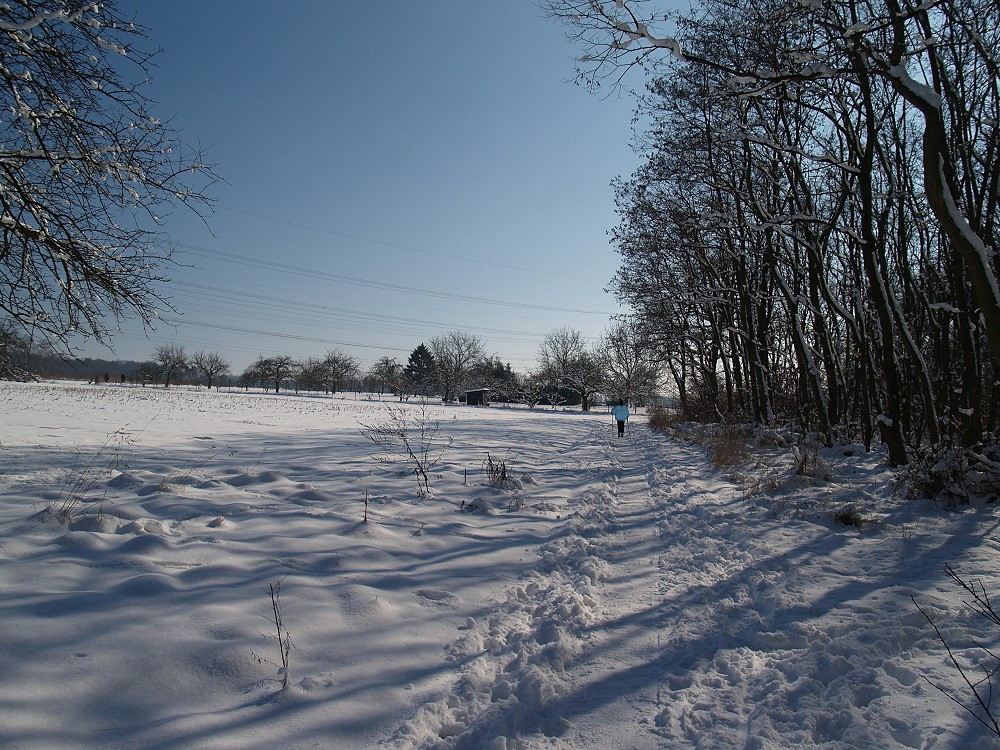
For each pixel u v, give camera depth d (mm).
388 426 17469
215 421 20656
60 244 8078
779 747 2633
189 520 5727
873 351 14641
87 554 4500
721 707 3076
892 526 6516
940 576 4812
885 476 9383
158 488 6844
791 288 17891
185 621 3582
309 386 90500
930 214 12609
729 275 22250
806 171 13750
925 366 10062
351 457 11305
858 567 5168
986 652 3350
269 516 6094
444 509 7297
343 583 4469
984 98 10789
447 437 16500
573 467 12484
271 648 3428
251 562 4738
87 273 8391
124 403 27578
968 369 9477
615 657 3715
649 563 5703
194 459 9961
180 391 50688
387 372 100750
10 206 7973
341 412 33562
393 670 3404
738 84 7723
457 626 4102
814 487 8883
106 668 3018
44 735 2473
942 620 3879
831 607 4199
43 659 3006
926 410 10023
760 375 20734
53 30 7547
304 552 5066
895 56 5758
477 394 75875
